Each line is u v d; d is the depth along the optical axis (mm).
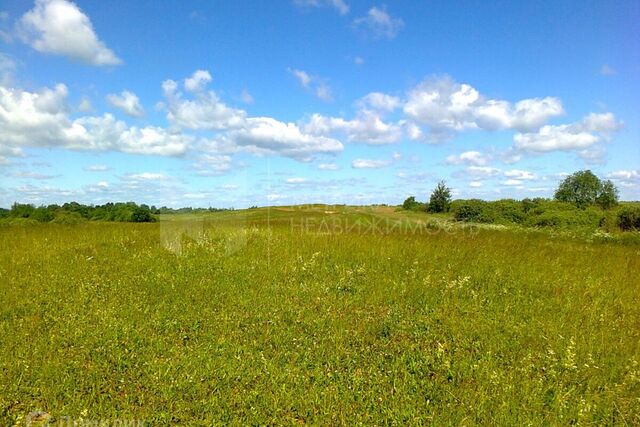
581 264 11938
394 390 5367
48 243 12906
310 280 9758
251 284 9359
